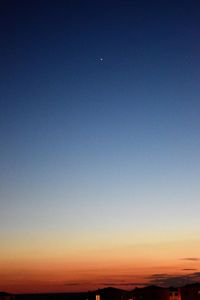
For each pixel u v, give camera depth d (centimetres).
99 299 14762
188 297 14100
